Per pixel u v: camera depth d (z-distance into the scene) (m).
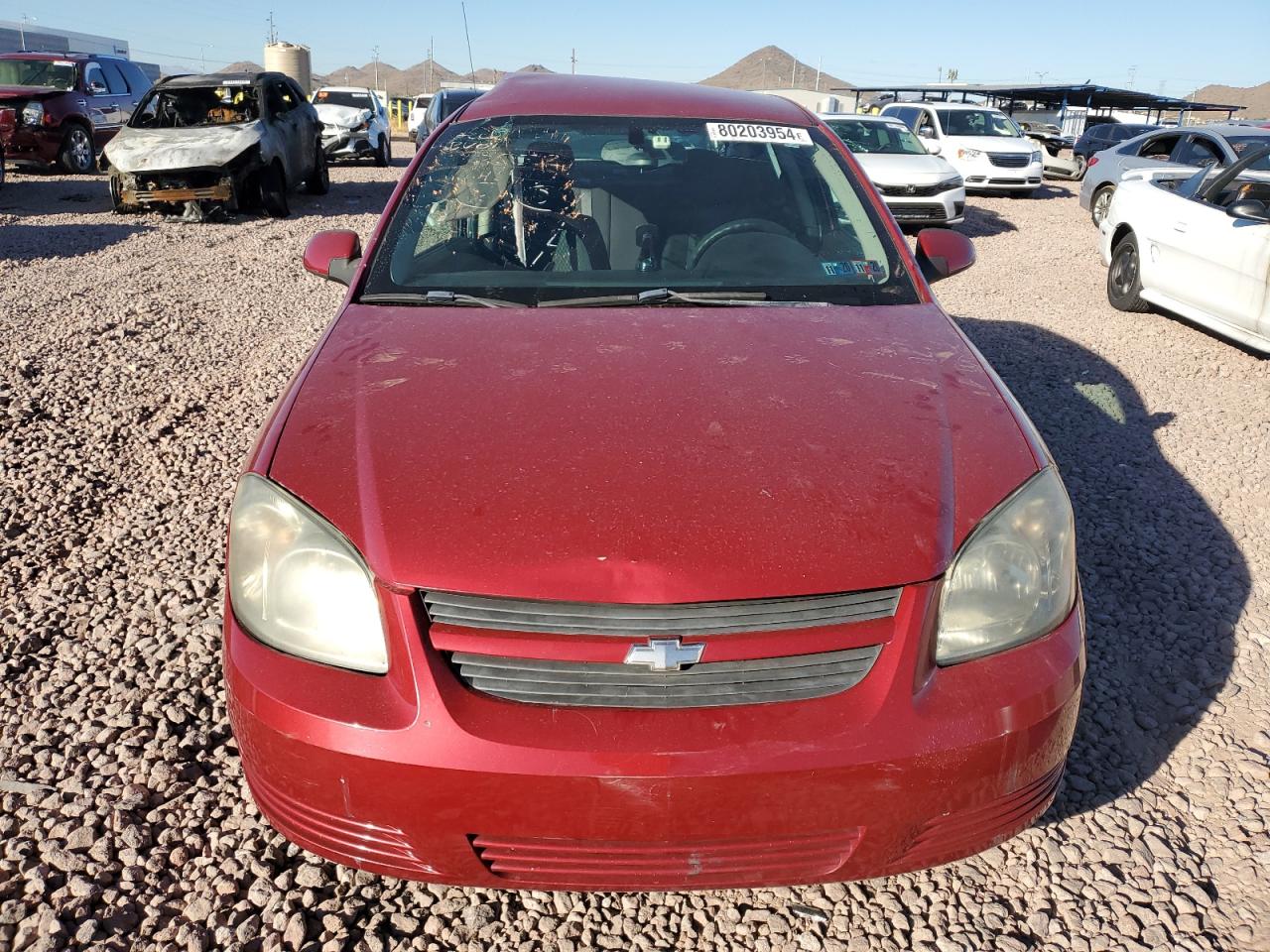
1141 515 3.93
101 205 12.02
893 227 3.04
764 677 1.72
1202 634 3.11
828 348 2.39
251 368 5.64
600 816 1.66
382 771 1.66
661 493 1.83
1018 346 6.37
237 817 2.29
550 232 2.89
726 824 1.68
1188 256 6.66
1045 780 1.88
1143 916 2.08
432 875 1.77
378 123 18.47
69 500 3.91
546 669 1.70
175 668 2.83
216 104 11.80
